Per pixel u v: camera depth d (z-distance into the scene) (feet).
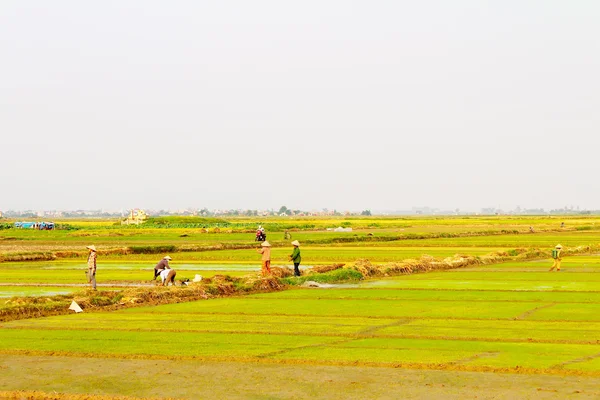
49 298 98.68
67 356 65.10
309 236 311.68
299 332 76.48
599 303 100.01
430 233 335.67
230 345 69.26
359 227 440.86
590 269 158.61
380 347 67.87
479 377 56.49
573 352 64.90
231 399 51.31
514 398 50.72
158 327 80.18
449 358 62.64
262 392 52.95
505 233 353.72
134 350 67.00
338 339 72.28
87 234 344.08
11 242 283.18
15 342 71.15
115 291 107.14
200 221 534.37
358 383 55.11
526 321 83.66
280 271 139.03
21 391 53.62
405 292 115.75
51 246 253.65
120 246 239.50
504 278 138.92
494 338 72.23
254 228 401.70
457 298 106.93
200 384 55.26
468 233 334.44
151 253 218.38
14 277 139.74
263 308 96.43
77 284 126.21
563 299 104.68
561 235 332.80
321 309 95.20
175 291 107.55
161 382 55.93
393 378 56.44
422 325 81.05
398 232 358.02
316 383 55.26
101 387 54.65
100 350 67.05
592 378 55.93
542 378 56.03
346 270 140.67
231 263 179.93
